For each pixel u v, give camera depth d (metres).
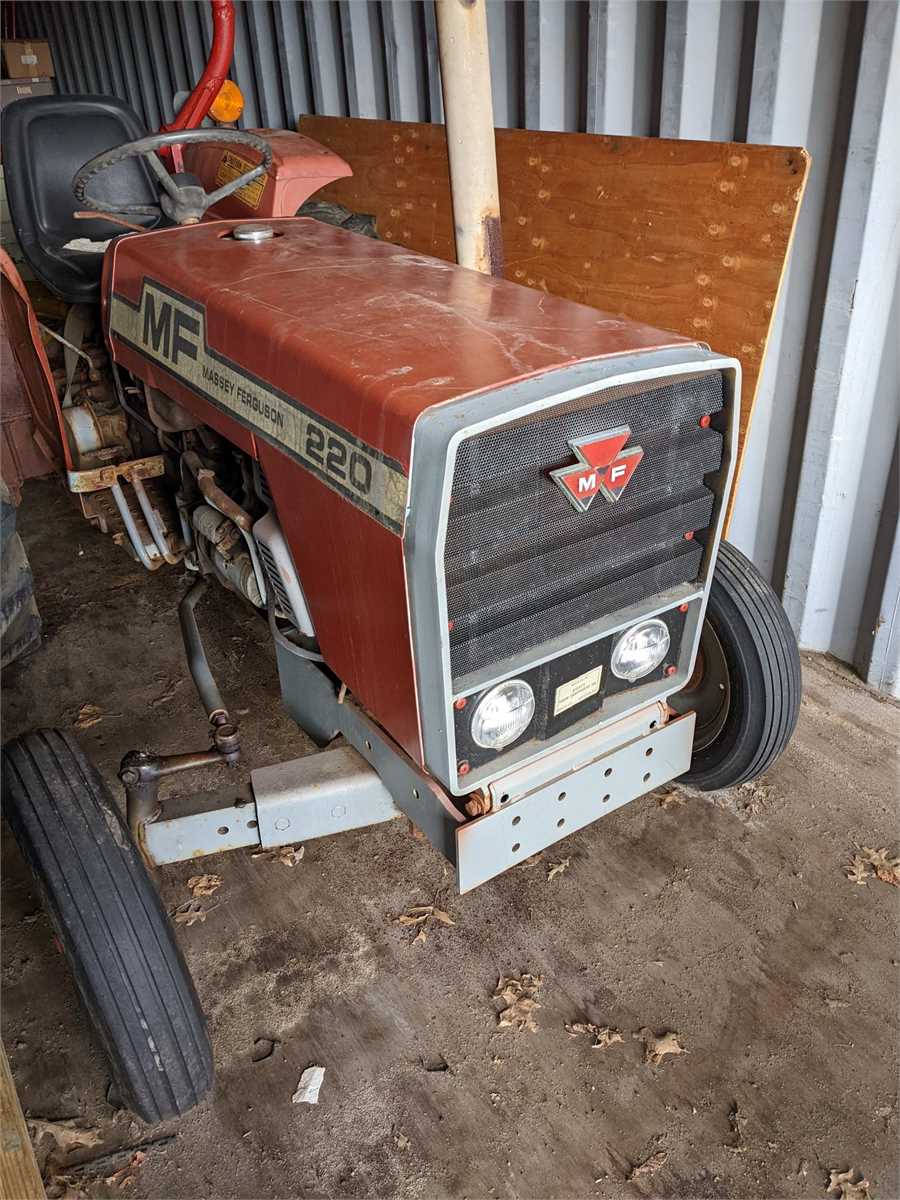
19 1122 1.23
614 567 1.44
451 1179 1.46
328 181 2.23
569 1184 1.45
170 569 3.18
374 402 1.21
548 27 2.65
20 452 3.40
